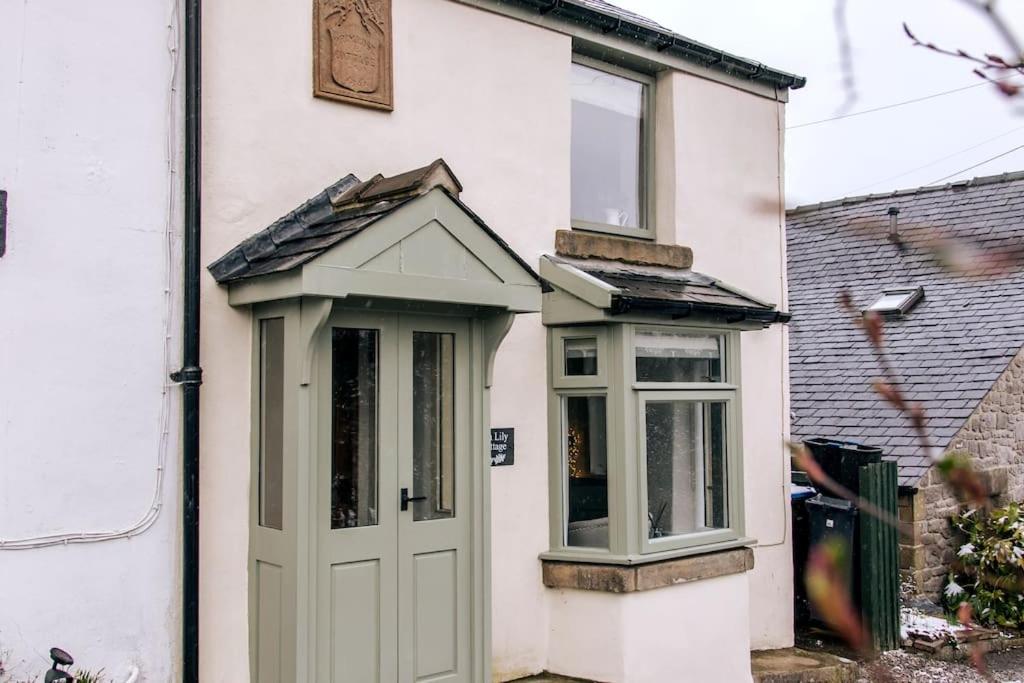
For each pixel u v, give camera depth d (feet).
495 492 21.06
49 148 15.55
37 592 15.07
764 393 26.91
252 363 17.75
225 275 17.26
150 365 16.35
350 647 17.29
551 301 22.08
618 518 21.11
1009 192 44.29
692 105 25.81
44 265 15.42
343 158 19.25
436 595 18.61
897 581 27.63
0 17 15.20
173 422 16.53
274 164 18.29
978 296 40.98
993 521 32.48
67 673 14.30
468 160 21.22
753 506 26.30
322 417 17.06
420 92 20.48
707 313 22.35
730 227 26.53
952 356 37.86
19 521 14.97
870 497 26.94
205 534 17.10
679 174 25.32
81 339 15.70
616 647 20.66
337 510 17.42
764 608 26.23
